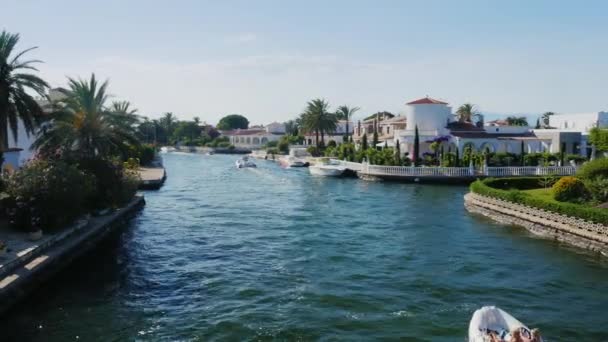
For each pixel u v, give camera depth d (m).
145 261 25.33
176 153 169.88
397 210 41.78
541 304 19.28
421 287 21.16
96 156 35.56
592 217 27.80
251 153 155.25
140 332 16.64
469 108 130.62
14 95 31.50
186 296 20.12
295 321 17.56
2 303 17.66
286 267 24.27
